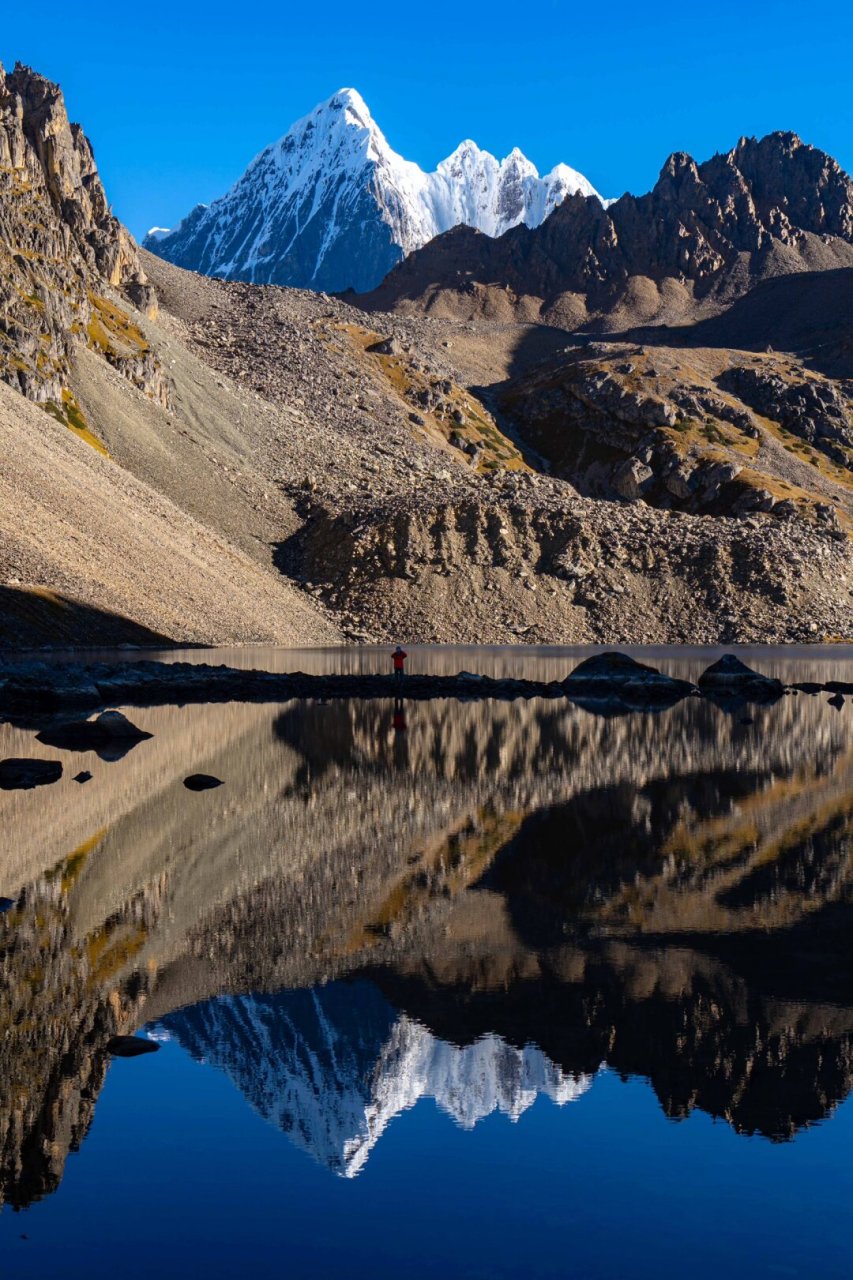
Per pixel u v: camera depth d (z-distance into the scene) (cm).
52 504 10412
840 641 15200
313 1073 1186
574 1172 1008
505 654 11638
